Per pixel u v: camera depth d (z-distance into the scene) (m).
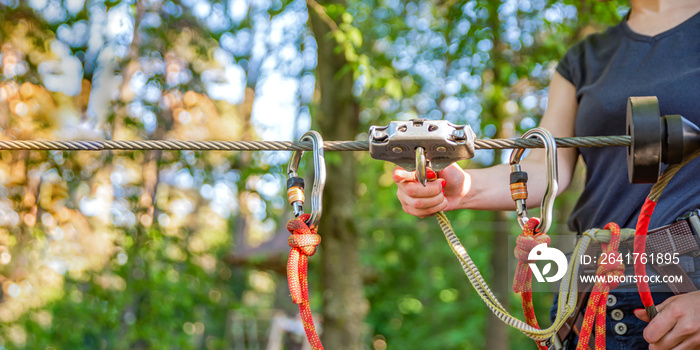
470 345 11.07
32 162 4.96
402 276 12.19
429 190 1.32
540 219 1.17
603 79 1.49
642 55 1.45
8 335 5.79
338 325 5.94
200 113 5.85
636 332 1.29
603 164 1.47
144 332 5.93
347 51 4.54
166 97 5.40
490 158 7.55
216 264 7.77
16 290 5.54
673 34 1.42
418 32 6.12
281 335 11.71
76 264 5.88
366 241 11.50
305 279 1.19
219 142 1.21
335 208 6.05
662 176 1.13
